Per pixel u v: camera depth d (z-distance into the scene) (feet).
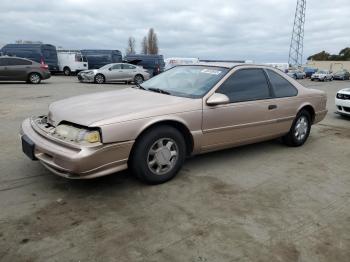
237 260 8.82
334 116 32.35
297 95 18.33
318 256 9.18
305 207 11.95
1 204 11.16
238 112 15.11
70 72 92.63
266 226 10.53
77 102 13.60
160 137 12.69
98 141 11.22
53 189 12.42
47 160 11.65
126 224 10.27
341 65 247.09
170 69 17.61
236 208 11.60
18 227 9.86
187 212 11.16
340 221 11.09
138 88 16.19
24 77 57.57
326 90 76.07
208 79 15.15
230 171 15.05
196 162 16.01
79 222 10.27
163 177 13.14
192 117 13.50
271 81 17.19
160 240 9.53
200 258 8.84
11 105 31.60
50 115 13.20
